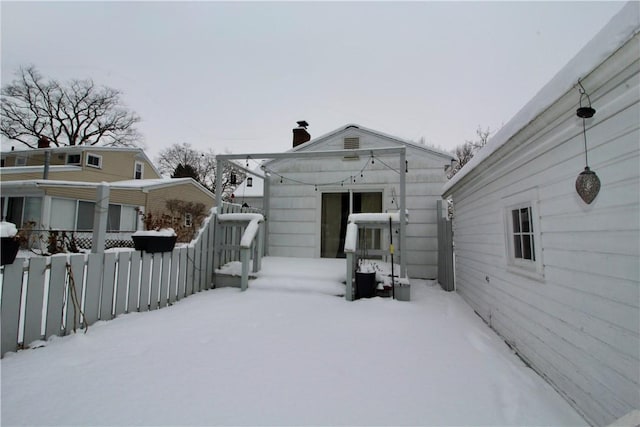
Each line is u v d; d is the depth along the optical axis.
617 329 1.45
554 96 1.69
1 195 11.34
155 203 14.19
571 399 1.80
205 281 4.79
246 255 4.66
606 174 1.51
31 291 2.41
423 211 6.33
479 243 3.76
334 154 5.00
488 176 3.33
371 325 3.13
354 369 2.13
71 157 15.02
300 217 6.95
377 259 6.46
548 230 2.08
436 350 2.51
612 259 1.48
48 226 10.18
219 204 5.32
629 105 1.36
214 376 1.98
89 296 2.89
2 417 1.51
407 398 1.76
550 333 2.05
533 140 2.22
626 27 1.16
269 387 1.86
